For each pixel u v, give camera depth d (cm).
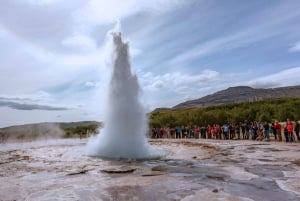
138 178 1005
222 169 1168
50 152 2155
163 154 1756
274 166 1206
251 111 6262
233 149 1964
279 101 7631
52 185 931
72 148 2508
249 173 1066
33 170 1243
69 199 763
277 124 2591
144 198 755
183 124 6350
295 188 824
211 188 845
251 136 2952
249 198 731
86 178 1034
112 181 966
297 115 5384
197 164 1321
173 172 1117
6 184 955
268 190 812
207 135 3691
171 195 776
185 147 2306
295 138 2592
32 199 771
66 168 1280
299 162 1291
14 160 1652
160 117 6925
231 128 3175
